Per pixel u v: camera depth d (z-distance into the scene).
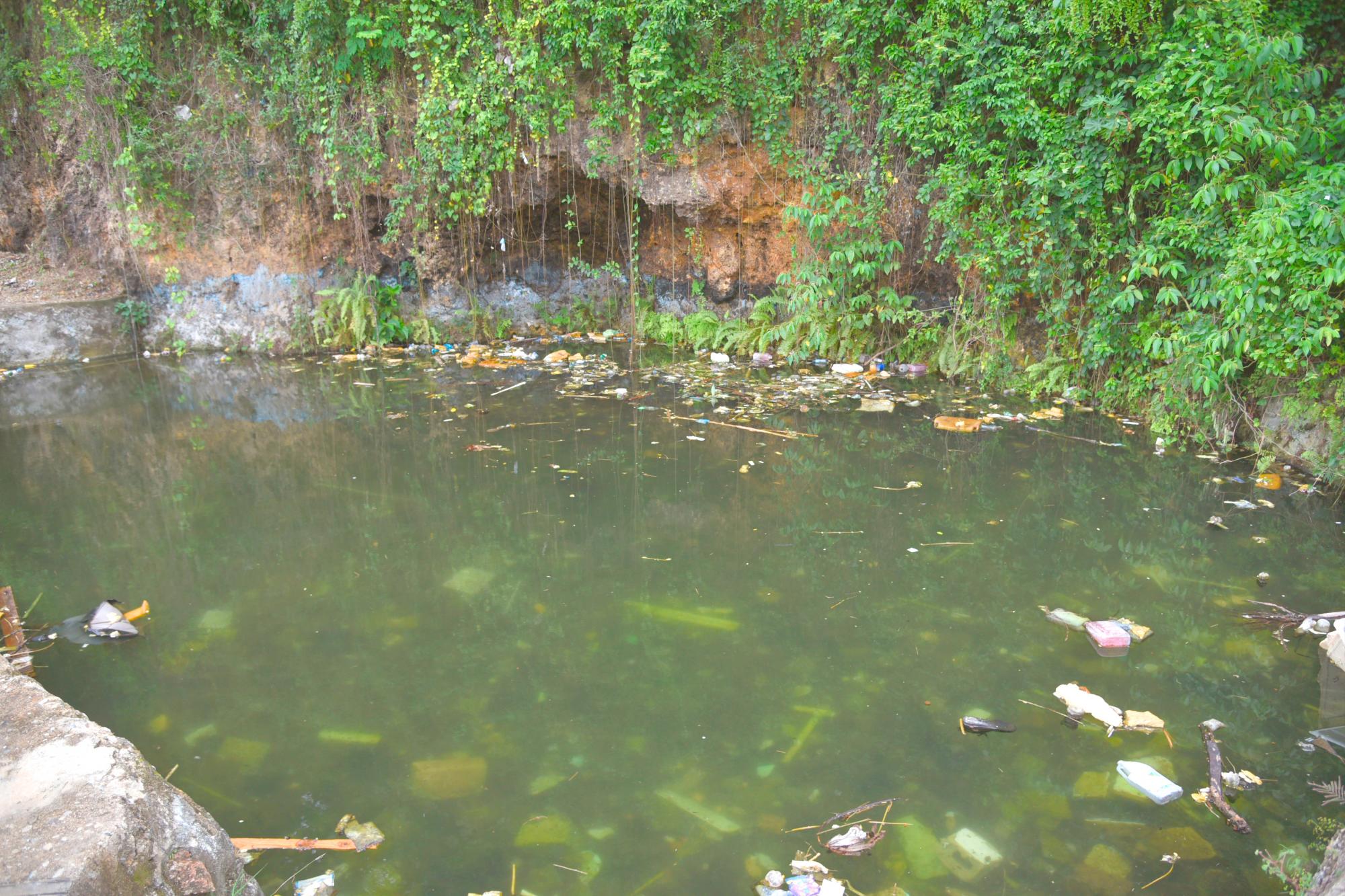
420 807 3.19
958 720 3.68
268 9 10.77
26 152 12.15
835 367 10.01
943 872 2.85
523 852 2.96
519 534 5.68
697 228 11.18
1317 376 6.14
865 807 3.15
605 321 12.37
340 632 4.48
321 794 3.26
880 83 9.54
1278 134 6.25
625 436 7.65
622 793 3.25
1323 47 6.62
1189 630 4.40
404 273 11.86
